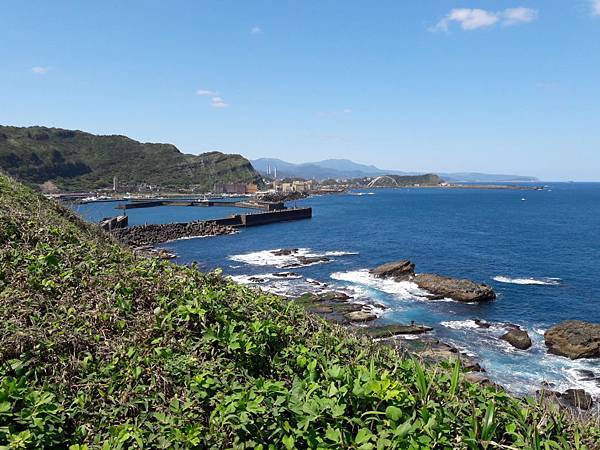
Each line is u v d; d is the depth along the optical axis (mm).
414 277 25234
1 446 2756
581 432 3770
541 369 13875
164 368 3957
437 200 137250
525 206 105062
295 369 4363
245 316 5316
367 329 16266
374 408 3459
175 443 3035
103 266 6418
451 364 4332
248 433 3158
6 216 7215
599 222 65062
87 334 4410
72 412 3355
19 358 3816
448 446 3127
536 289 24516
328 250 40531
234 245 44812
